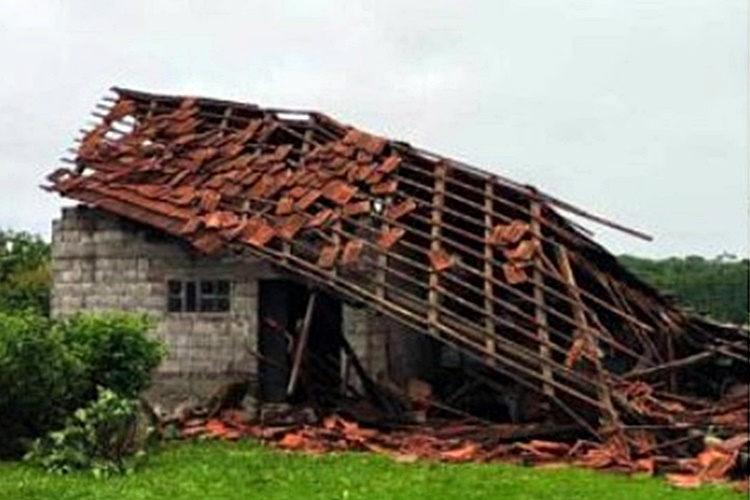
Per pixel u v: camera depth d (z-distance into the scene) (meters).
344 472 24.69
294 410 31.47
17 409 26.59
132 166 36.59
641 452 26.39
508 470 25.09
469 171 35.22
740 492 22.58
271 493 22.23
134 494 22.14
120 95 39.50
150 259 35.31
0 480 23.55
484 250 32.94
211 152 36.38
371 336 34.56
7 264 51.97
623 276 37.22
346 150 35.66
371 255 32.25
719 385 37.09
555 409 29.42
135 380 28.78
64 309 35.81
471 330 30.52
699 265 70.62
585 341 30.12
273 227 33.31
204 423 31.11
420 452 27.59
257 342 34.28
